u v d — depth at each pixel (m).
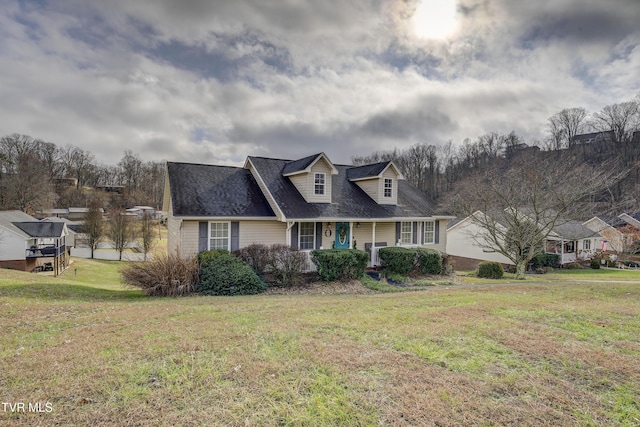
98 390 3.29
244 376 3.56
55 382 3.46
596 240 33.88
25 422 2.75
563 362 3.94
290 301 8.84
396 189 18.33
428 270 16.55
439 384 3.38
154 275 10.98
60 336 5.27
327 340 4.73
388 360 3.97
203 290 11.47
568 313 6.35
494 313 6.44
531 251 19.00
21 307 7.71
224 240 13.91
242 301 9.02
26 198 47.22
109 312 7.35
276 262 13.08
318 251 13.93
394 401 3.06
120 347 4.55
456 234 31.08
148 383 3.43
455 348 4.38
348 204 16.66
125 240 39.88
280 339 4.77
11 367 3.88
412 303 7.96
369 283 13.43
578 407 2.99
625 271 25.73
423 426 2.70
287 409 2.94
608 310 6.68
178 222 13.80
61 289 11.02
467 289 11.89
